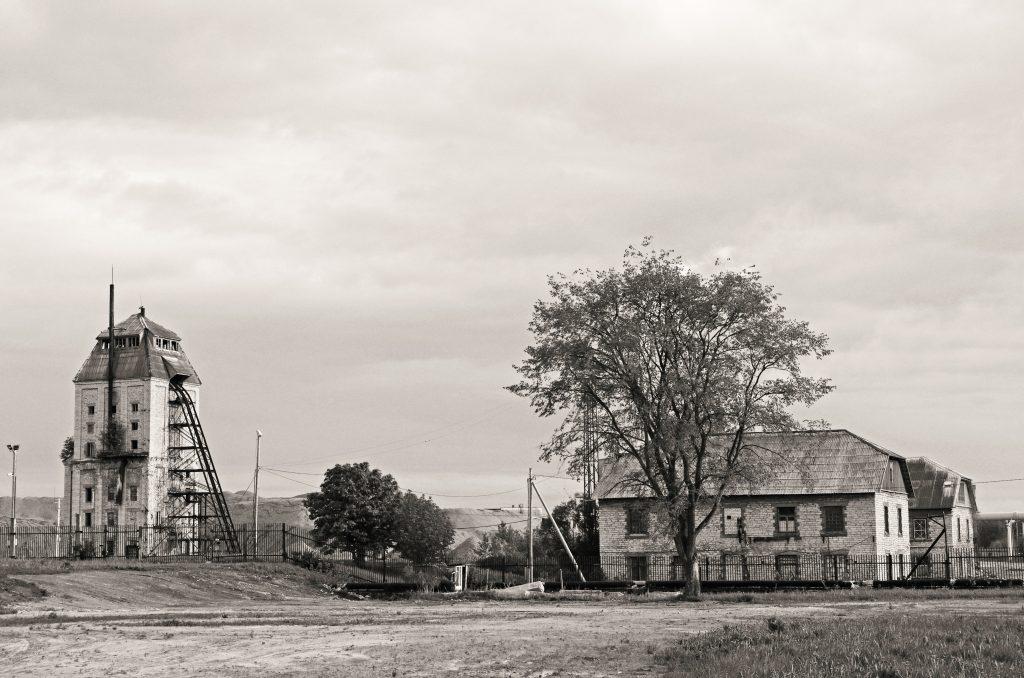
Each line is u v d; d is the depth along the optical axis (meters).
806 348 55.16
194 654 26.88
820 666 21.12
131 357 110.81
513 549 126.62
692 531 55.09
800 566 73.12
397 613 41.81
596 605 48.91
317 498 103.12
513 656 25.92
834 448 75.50
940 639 25.14
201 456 110.75
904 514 80.62
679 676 21.02
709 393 54.06
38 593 46.38
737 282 55.00
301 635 31.12
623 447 56.38
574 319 55.53
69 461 111.88
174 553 103.56
